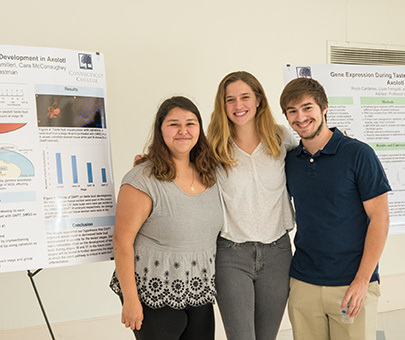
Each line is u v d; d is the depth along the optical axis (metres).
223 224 2.21
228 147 2.26
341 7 3.84
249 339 2.17
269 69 3.65
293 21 3.70
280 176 2.27
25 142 2.24
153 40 3.33
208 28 3.46
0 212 2.19
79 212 2.32
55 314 3.23
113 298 3.38
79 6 3.15
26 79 2.25
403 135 2.94
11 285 3.13
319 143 2.18
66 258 2.29
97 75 2.40
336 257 2.12
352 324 2.11
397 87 2.97
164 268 2.00
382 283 4.02
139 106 3.32
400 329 3.59
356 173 2.07
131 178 2.02
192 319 2.10
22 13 3.03
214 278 2.15
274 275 2.25
